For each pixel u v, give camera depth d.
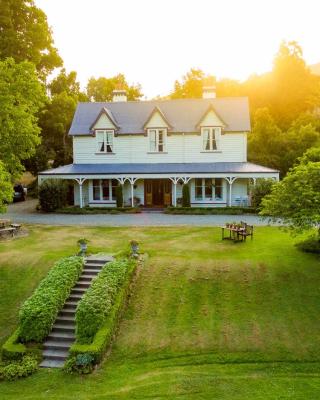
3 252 21.80
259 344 14.33
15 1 43.06
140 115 38.78
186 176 34.41
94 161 37.81
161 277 18.41
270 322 15.41
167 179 37.25
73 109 47.47
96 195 37.28
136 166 36.59
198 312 16.16
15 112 25.34
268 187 32.91
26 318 15.23
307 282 17.64
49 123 45.38
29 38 44.25
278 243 22.36
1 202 20.83
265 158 41.94
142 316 16.12
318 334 14.66
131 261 19.19
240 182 36.09
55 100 46.22
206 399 11.67
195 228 27.09
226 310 16.20
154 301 16.89
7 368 13.56
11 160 26.19
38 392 12.42
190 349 14.27
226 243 22.78
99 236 25.09
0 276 19.16
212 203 36.22
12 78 25.69
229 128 36.56
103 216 32.69
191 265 19.30
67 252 21.39
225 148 36.81
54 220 30.91
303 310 15.98
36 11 44.81
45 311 15.51
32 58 44.34
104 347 14.14
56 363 14.13
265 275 18.28
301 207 17.86
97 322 14.86
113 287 16.62
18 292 18.05
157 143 37.12
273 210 18.86
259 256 20.19
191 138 36.91
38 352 14.53
